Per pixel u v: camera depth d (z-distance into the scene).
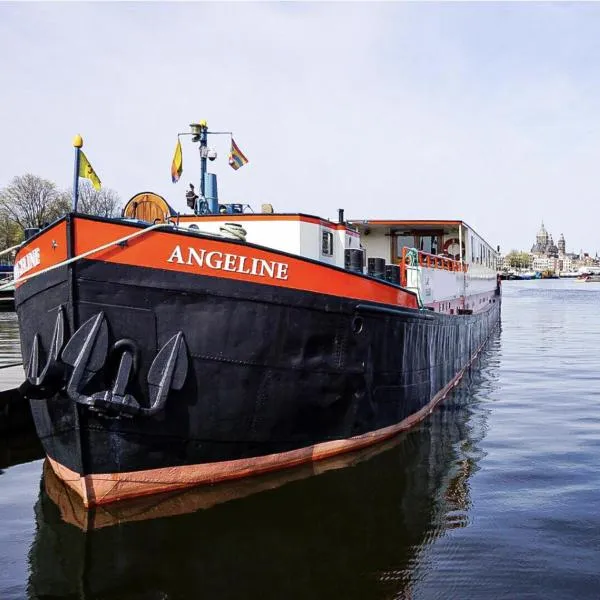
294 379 9.05
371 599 6.02
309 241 11.65
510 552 6.93
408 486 9.01
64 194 68.06
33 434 13.52
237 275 8.32
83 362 7.45
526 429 12.65
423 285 14.81
